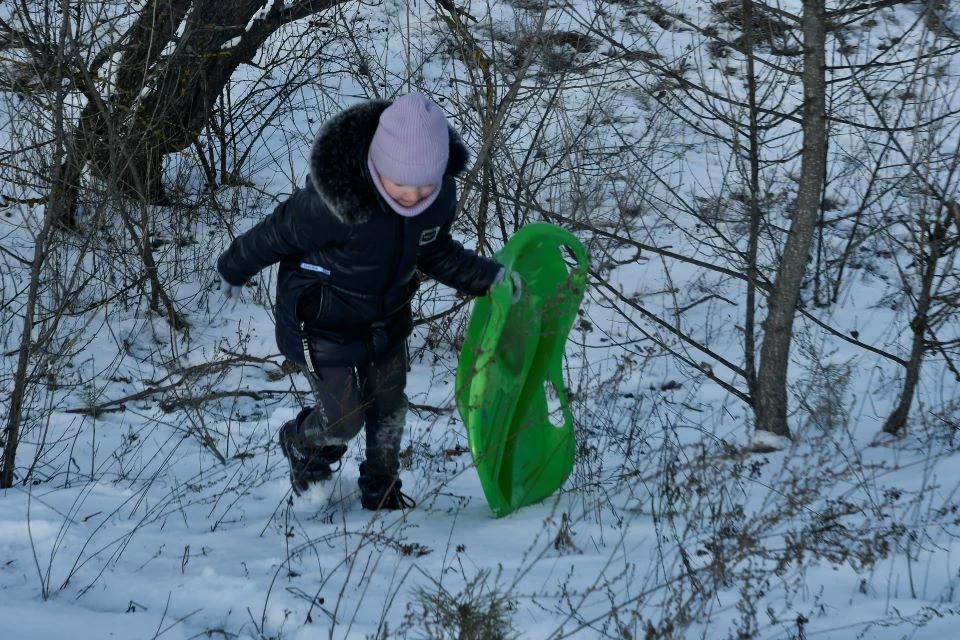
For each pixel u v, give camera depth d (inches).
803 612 115.3
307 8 311.9
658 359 262.1
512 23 391.9
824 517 137.6
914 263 252.4
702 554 126.6
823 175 276.5
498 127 235.3
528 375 163.8
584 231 286.0
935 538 140.6
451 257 143.6
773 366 191.0
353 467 183.9
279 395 240.1
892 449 190.7
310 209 132.7
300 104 389.7
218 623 111.8
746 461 180.7
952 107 351.3
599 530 148.5
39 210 286.2
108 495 164.9
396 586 123.6
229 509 163.3
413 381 251.8
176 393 227.5
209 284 290.8
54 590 119.6
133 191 280.2
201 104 307.3
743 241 316.2
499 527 150.9
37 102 210.2
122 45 245.6
